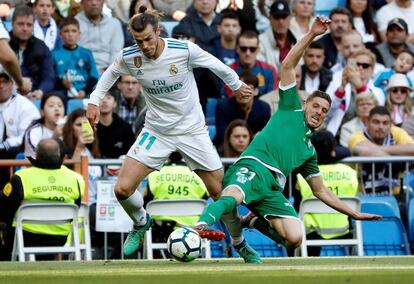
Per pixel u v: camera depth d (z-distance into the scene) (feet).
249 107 110.83
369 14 136.77
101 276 58.23
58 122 105.50
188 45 74.69
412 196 102.58
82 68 121.90
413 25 137.69
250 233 98.84
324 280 56.85
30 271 62.69
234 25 124.88
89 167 100.12
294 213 73.31
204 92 119.14
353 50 126.82
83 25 127.44
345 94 117.70
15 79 77.92
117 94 116.16
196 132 76.18
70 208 92.84
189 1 137.28
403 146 106.73
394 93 119.24
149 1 128.57
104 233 99.14
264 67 122.31
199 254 69.51
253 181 71.87
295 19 130.41
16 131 108.99
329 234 97.45
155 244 95.04
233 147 102.63
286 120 73.67
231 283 57.00
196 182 97.30
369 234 99.50
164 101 75.31
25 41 118.01
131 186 75.92
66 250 92.73
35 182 92.89
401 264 70.74
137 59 74.43
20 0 132.16
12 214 92.68
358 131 110.83
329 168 98.53
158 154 76.02
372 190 103.09
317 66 121.29
